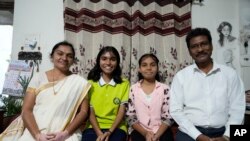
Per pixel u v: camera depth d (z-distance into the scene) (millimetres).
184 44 2375
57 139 1590
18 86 2332
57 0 2486
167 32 2371
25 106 1741
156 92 1918
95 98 1932
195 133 1603
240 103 1688
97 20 2361
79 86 1829
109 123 1907
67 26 2297
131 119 1885
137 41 2316
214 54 2441
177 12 2418
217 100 1681
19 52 2445
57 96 1756
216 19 2475
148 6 2385
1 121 1936
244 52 2387
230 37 2436
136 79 2293
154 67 1954
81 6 2340
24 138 1638
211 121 1658
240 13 2430
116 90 1971
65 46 1859
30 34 2463
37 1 2492
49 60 2418
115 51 2000
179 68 2365
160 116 1883
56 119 1716
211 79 1734
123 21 2322
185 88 1773
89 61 2322
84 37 2301
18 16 2488
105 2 2340
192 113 1724
